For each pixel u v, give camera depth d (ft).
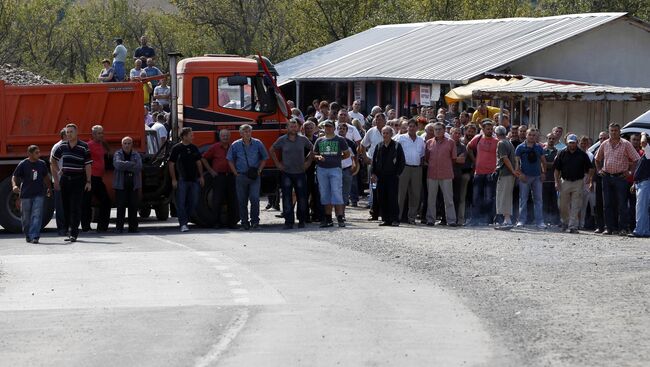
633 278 90.94
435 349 64.18
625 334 68.59
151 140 143.64
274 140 143.13
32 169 123.03
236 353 63.57
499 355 62.49
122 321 74.33
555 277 91.50
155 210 156.35
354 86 256.93
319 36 376.68
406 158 136.98
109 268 99.71
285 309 77.87
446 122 170.19
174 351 64.44
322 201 133.28
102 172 134.82
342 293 84.33
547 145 137.90
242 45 368.48
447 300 80.79
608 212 127.44
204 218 137.90
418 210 144.77
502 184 131.44
